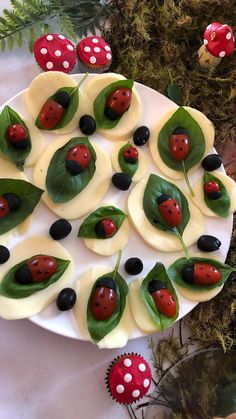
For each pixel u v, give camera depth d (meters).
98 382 0.37
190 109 0.39
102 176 0.37
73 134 0.38
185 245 0.38
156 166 0.39
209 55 0.41
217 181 0.39
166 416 0.38
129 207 0.38
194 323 0.40
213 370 0.39
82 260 0.36
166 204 0.37
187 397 0.38
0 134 0.35
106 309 0.35
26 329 0.37
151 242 0.38
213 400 0.38
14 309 0.34
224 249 0.39
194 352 0.39
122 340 0.35
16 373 0.36
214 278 0.37
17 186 0.35
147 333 0.36
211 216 0.39
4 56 0.41
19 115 0.36
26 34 0.40
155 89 0.42
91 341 0.35
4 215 0.35
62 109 0.36
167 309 0.36
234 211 0.39
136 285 0.37
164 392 0.38
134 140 0.39
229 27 0.39
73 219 0.37
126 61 0.42
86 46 0.39
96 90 0.38
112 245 0.37
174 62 0.42
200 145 0.39
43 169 0.36
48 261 0.34
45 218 0.36
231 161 0.43
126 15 0.42
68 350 0.37
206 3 0.42
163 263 0.38
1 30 0.40
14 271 0.34
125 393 0.35
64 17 0.40
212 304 0.40
